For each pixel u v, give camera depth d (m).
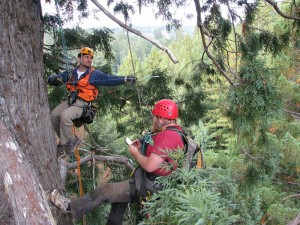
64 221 3.31
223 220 1.80
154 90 6.85
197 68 7.40
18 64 2.83
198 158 2.73
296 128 9.45
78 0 5.74
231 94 4.34
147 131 3.00
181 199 1.93
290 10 5.18
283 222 7.99
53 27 5.66
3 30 2.72
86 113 3.71
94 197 3.02
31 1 2.96
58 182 3.29
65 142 3.67
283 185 11.23
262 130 5.48
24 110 2.88
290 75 9.59
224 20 5.59
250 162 6.05
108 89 6.29
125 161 5.08
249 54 4.48
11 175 1.79
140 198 2.91
